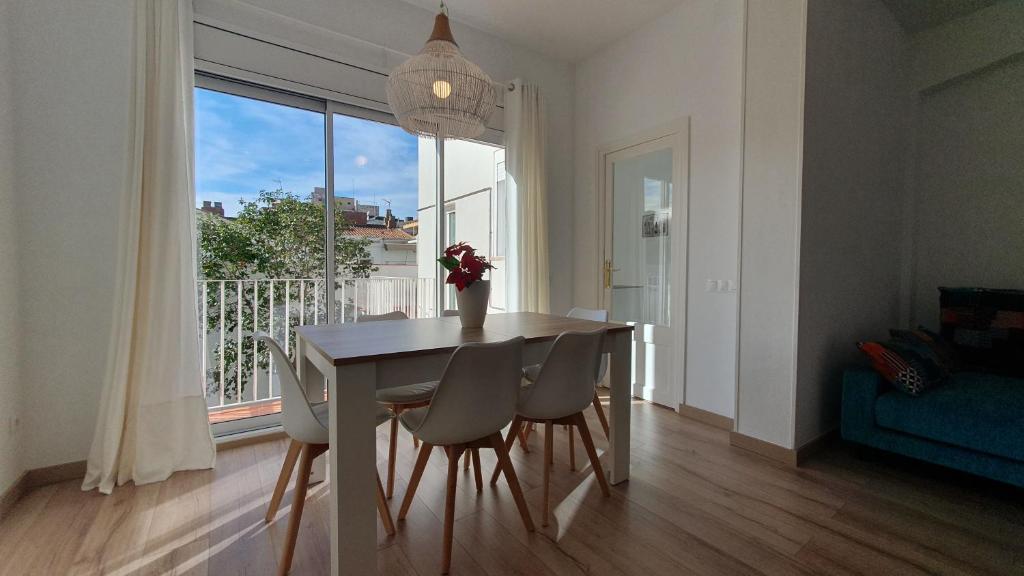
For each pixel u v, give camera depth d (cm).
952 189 314
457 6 321
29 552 162
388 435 282
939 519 184
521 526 180
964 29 299
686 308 323
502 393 163
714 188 303
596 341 188
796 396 236
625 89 369
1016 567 154
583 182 416
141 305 218
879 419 226
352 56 293
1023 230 285
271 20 265
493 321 247
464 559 158
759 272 251
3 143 192
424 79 212
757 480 220
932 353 243
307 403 153
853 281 275
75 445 217
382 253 472
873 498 201
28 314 206
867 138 281
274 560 159
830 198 251
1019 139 286
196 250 239
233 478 222
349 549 143
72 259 215
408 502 182
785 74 236
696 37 312
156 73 220
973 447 194
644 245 363
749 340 256
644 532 175
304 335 192
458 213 586
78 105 214
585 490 210
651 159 354
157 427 221
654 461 243
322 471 223
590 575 150
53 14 209
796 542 168
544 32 360
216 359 313
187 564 156
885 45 295
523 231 373
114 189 222
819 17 236
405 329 212
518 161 367
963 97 308
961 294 283
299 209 313
